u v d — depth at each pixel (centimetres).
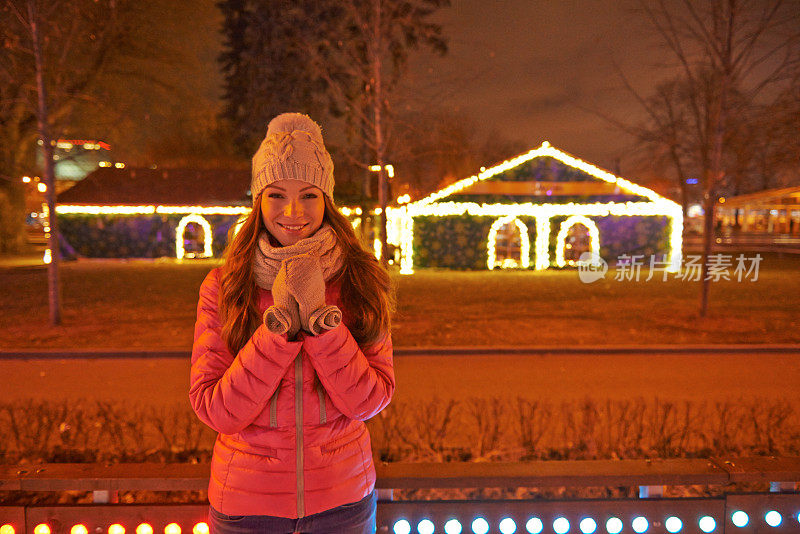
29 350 962
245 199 3391
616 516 257
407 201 2819
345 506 169
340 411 166
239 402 153
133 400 700
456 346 1007
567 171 2848
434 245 2856
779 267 3017
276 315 150
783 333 1151
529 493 385
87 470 255
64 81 1380
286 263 155
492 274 2633
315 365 156
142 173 3522
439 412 634
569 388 765
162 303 1589
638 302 1634
